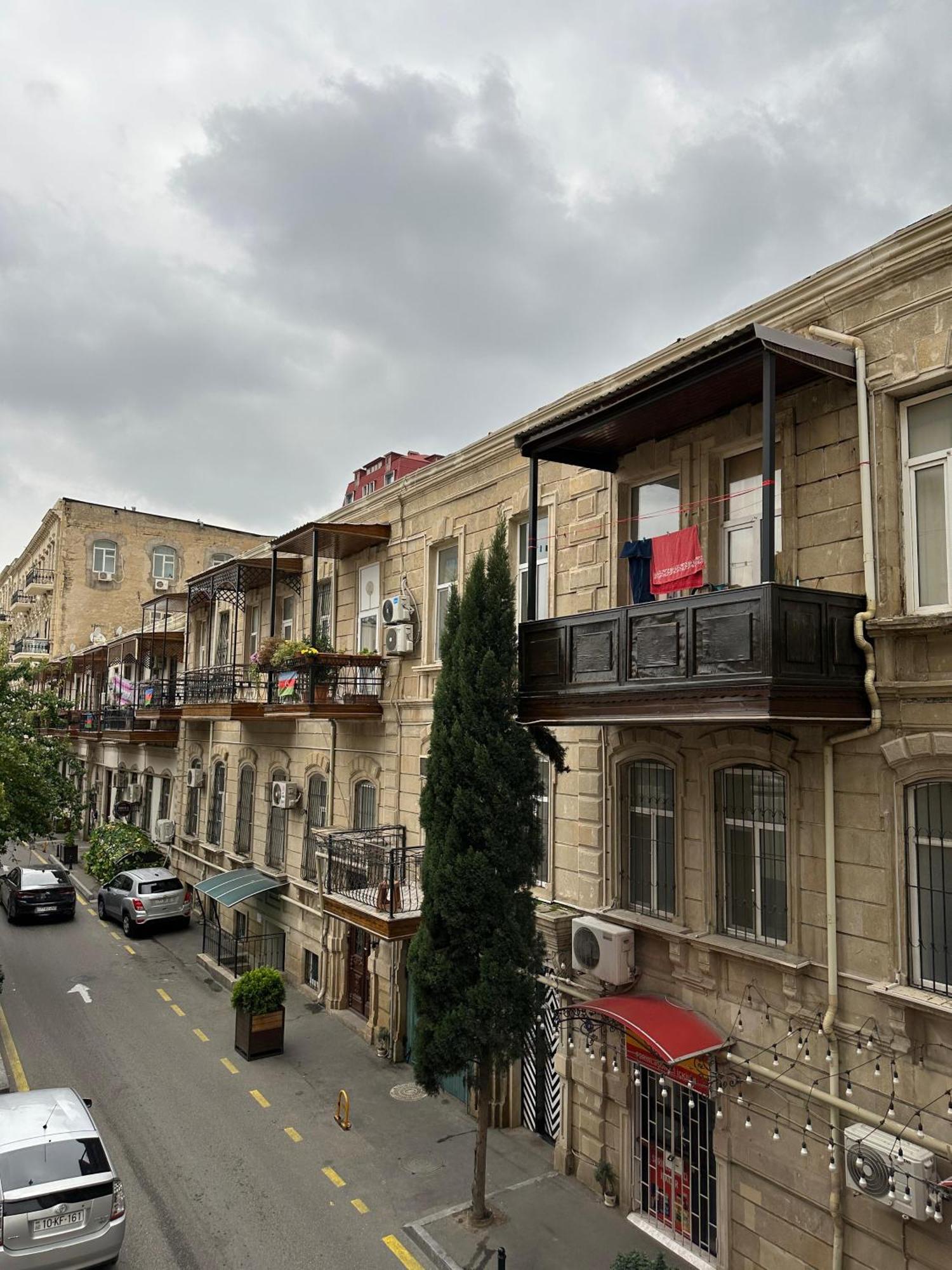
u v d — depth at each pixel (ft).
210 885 65.57
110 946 70.28
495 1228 31.58
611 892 34.76
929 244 24.76
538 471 37.96
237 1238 31.01
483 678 30.81
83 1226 27.43
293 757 62.90
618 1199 33.06
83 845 118.32
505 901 29.81
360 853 46.80
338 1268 29.48
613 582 35.68
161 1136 38.34
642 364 35.12
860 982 25.32
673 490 34.12
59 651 130.21
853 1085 25.20
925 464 25.48
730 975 29.32
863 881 25.59
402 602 49.47
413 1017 46.98
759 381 28.12
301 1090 43.42
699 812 31.07
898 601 25.45
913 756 24.38
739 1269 28.17
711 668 25.36
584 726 36.06
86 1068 45.39
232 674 67.15
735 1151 28.55
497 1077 35.01
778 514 29.40
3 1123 29.89
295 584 66.69
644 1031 28.58
